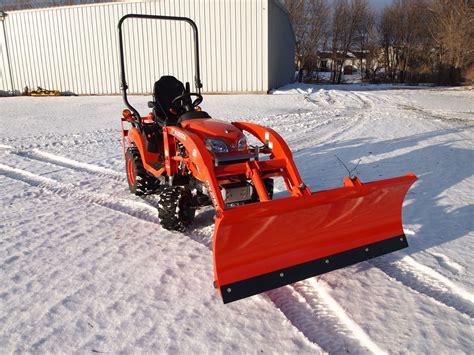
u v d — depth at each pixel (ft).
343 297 9.19
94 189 17.60
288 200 8.56
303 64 127.34
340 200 9.36
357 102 49.73
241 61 60.23
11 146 26.61
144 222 13.84
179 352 7.52
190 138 11.09
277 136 12.23
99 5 61.98
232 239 8.34
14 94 70.44
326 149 24.08
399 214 10.61
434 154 22.04
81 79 66.33
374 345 7.63
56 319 8.51
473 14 97.04
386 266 10.53
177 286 9.77
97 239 12.45
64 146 26.68
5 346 7.69
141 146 15.07
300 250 9.34
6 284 9.86
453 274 9.90
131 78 64.23
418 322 8.27
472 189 16.07
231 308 8.88
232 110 42.50
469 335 7.87
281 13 72.18
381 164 20.38
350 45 136.36
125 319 8.50
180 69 62.08
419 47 129.90
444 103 48.67
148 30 61.46
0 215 14.46
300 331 8.13
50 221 13.93
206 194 12.01
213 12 59.11
